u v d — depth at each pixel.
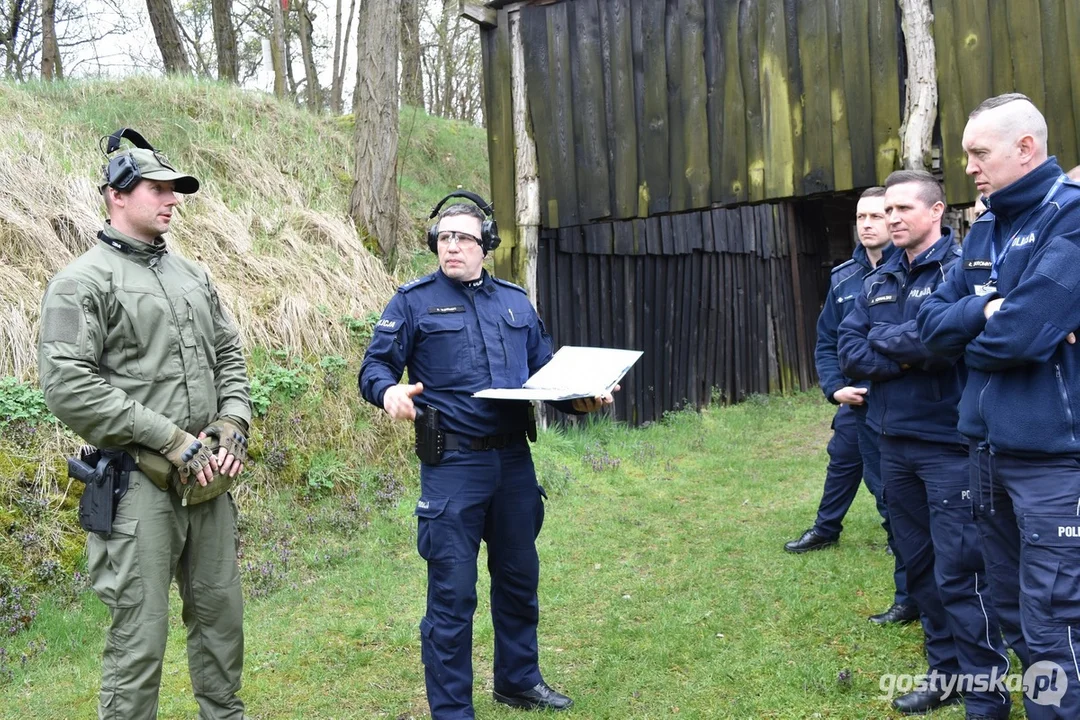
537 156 7.70
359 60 8.55
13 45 16.25
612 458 7.26
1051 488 2.39
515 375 3.19
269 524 5.36
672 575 4.73
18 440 4.79
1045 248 2.36
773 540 5.24
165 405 2.74
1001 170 2.47
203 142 8.55
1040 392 2.39
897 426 3.11
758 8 6.72
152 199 2.77
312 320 6.71
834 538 5.06
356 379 6.60
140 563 2.63
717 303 10.54
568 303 8.27
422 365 3.13
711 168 6.98
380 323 3.11
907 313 3.16
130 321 2.69
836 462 4.93
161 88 9.37
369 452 6.34
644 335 9.28
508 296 3.33
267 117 9.73
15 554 4.41
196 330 2.87
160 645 2.66
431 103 22.72
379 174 8.54
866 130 6.31
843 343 3.36
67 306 2.58
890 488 3.24
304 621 4.25
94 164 7.36
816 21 6.47
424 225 9.91
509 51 7.74
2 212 5.91
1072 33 5.52
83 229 6.25
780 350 11.91
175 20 11.52
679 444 8.05
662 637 3.87
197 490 2.73
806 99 6.54
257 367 6.14
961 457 2.95
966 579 2.94
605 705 3.28
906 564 3.25
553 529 5.59
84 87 9.16
